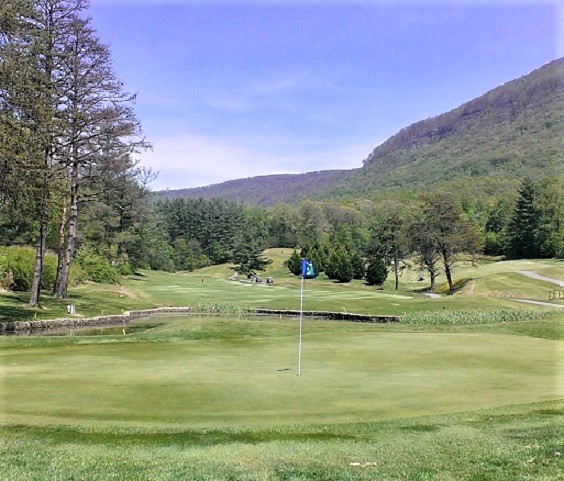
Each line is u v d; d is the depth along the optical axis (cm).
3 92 2619
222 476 630
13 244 4878
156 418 887
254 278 8312
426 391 1084
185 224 13175
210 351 1633
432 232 6506
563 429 810
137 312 3831
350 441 764
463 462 672
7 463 676
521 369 1338
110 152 3575
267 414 911
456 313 3231
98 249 6200
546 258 8194
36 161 2689
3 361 1436
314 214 13600
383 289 6925
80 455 708
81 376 1210
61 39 3219
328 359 1475
